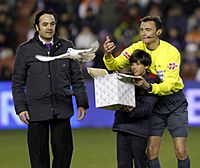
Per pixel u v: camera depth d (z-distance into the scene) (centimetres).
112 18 5725
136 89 2322
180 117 2464
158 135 2469
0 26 5675
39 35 2373
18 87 2378
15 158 3441
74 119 4866
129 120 2309
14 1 6231
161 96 2444
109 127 4900
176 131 2464
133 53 2320
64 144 2377
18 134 4512
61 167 2380
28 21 6091
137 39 5281
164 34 5606
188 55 5612
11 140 4209
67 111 2366
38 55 2298
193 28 5841
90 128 4850
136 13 5569
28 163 3269
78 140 4181
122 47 5234
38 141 2364
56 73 2358
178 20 5806
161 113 2459
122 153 2334
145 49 2414
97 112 4912
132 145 2316
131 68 2333
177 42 5600
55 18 2380
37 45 2362
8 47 5638
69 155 2392
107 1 5797
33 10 5784
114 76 2214
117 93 2209
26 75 2381
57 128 2370
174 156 3441
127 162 2336
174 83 2342
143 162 2330
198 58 5600
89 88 4903
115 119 2345
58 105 2353
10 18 5944
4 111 4781
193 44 5719
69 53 2277
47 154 2398
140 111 2281
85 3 5975
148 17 2373
